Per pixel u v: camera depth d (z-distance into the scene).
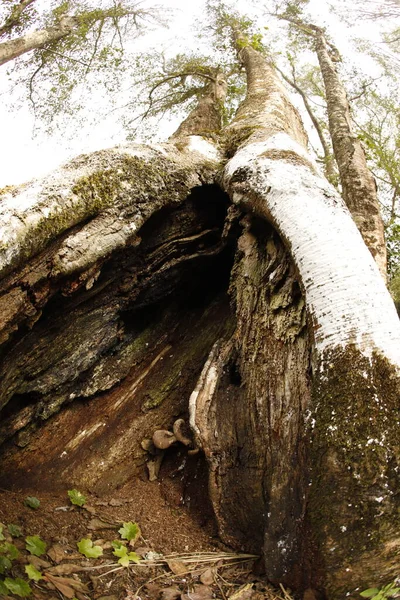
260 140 3.93
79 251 3.02
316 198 3.08
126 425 3.57
